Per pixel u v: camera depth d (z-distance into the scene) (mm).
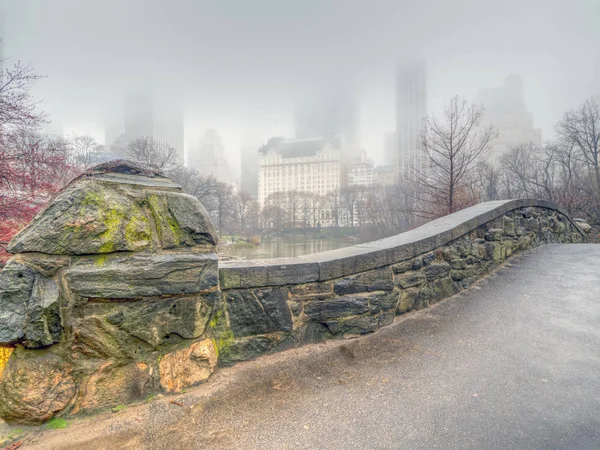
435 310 4020
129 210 2377
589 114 26969
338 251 3754
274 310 2992
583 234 10297
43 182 8016
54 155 8352
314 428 2051
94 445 1909
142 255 2361
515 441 1874
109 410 2182
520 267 5582
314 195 104188
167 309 2414
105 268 2195
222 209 66188
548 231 8047
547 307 3857
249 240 62938
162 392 2359
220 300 2738
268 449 1879
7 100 7664
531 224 7223
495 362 2783
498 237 5848
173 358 2434
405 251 3887
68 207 2176
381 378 2621
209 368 2580
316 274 3180
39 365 2012
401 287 3830
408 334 3418
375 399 2340
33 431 1979
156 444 1926
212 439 1965
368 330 3439
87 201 2240
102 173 2498
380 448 1864
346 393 2424
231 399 2361
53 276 2109
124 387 2238
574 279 4738
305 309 3168
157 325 2361
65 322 2098
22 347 2012
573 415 2076
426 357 2939
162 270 2383
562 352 2869
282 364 2830
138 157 32938
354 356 2996
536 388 2385
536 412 2123
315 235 84875
